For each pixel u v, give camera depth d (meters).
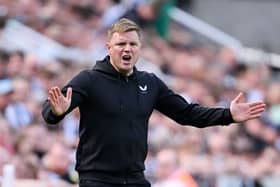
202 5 66.88
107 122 20.64
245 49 61.56
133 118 20.84
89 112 20.69
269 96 54.16
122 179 20.70
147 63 51.66
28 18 50.34
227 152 44.41
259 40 66.75
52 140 36.38
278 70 60.78
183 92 49.72
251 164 44.41
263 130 48.19
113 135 20.61
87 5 53.81
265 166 44.16
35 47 48.22
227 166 41.84
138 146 20.81
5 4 49.94
